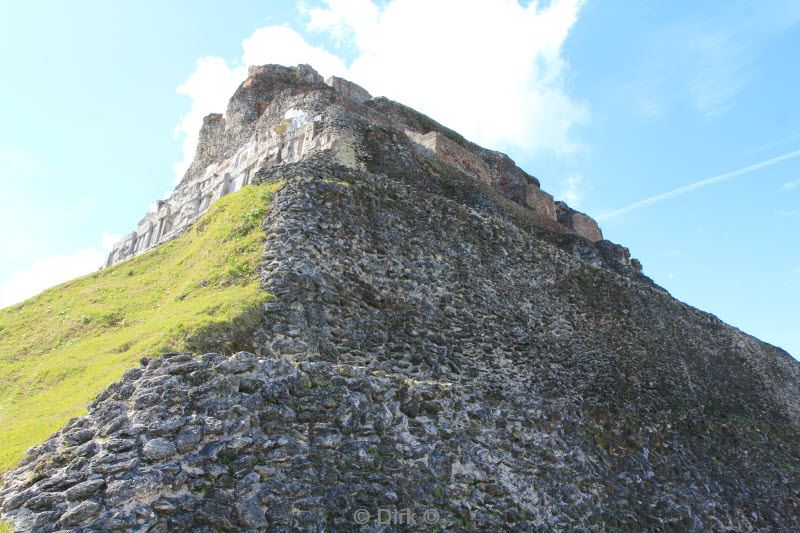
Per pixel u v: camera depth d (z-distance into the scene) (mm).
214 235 14016
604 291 18516
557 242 27953
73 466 6031
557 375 14625
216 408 6812
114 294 14602
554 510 9891
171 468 6230
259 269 11414
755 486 16422
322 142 19312
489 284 14656
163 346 9000
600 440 12859
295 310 10352
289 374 7574
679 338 20547
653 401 16875
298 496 6832
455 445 8898
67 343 12469
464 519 8258
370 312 11609
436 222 14547
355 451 7598
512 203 28234
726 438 17594
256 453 6805
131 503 5898
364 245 12578
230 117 27438
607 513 11008
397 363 11297
